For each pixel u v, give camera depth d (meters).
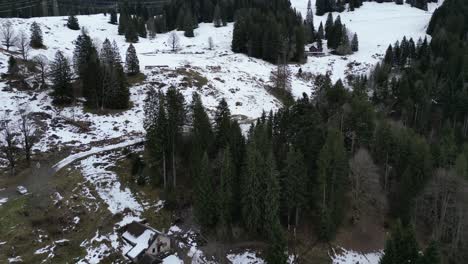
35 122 69.31
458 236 47.19
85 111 75.81
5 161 59.78
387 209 54.88
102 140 68.50
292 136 54.47
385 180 56.69
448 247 48.94
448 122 73.06
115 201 54.06
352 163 52.22
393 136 56.84
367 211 54.59
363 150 53.91
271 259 41.34
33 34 100.25
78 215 50.66
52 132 68.44
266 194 46.00
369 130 58.75
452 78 96.31
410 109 78.62
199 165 50.44
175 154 56.28
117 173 59.44
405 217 51.62
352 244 50.19
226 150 48.28
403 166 55.44
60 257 44.44
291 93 98.75
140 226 47.72
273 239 41.75
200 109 56.53
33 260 43.56
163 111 53.84
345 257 48.47
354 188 53.22
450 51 109.62
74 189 54.88
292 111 57.16
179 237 48.91
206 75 99.19
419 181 52.12
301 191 48.06
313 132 53.25
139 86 87.12
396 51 121.06
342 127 61.31
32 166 59.41
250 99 93.25
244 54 122.62
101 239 47.47
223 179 47.75
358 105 60.97
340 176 48.62
